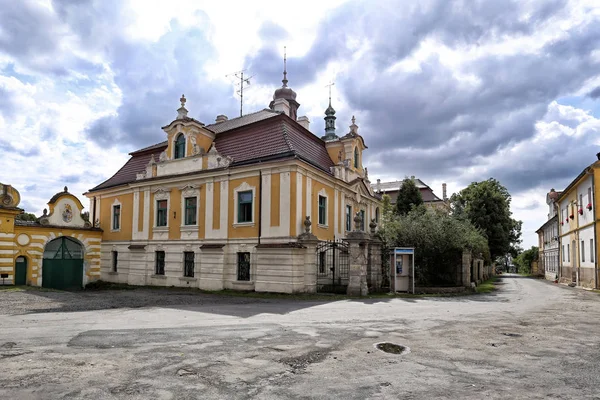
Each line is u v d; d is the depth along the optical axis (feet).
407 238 74.59
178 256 78.64
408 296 60.44
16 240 77.00
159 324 34.37
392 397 17.19
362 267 60.75
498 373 20.90
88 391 17.60
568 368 21.93
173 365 21.63
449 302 53.78
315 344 26.91
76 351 24.53
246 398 16.94
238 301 54.13
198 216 76.74
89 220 97.86
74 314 40.75
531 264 225.35
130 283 85.61
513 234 167.94
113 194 93.56
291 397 17.10
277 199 67.15
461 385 18.88
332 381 19.25
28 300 53.72
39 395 17.08
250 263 68.59
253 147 74.23
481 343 27.84
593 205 82.89
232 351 24.77
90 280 89.56
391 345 26.96
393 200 164.55
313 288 63.87
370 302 52.44
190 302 52.80
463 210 141.18
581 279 92.63
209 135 82.33
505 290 81.41
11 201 74.84
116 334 29.73
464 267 73.87
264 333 30.48
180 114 82.38
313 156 77.46
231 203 72.43
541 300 58.85
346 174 84.12
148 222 84.53
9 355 23.53
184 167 79.71
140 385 18.44
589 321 37.81
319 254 71.46
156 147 93.20
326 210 76.43
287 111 95.81
